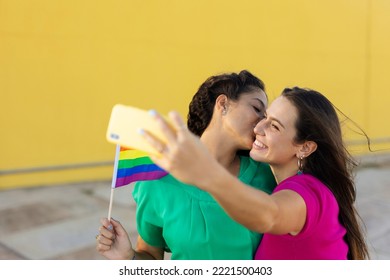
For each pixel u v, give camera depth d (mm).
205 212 1590
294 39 8109
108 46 6445
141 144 1006
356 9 8797
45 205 5547
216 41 7273
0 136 5996
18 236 4621
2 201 5625
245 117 1640
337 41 8641
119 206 5609
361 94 9078
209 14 7148
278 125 1544
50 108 6230
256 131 1586
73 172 6500
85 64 6344
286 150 1556
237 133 1643
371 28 9070
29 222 5000
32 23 5957
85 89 6402
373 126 9305
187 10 6938
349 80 8875
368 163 8430
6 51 5871
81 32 6250
